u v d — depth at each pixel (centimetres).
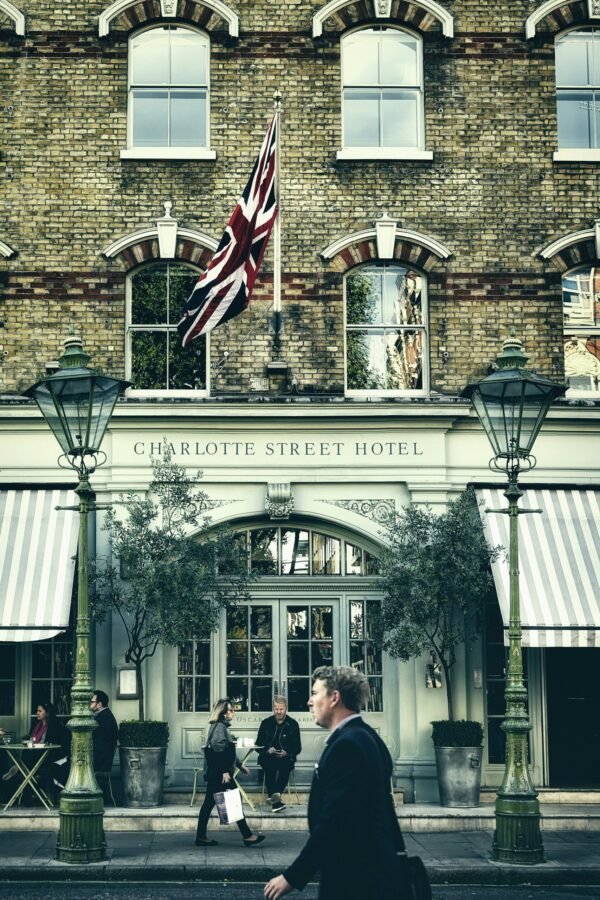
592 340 1900
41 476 1802
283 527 1864
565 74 1916
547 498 1822
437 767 1731
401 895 610
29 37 1880
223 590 1731
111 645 1784
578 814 1673
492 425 1438
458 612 1773
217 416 1794
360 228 1873
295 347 1852
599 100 1923
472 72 1906
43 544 1738
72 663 1823
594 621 1709
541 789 1797
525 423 1437
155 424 1802
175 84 1897
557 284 1881
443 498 1819
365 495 1828
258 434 1817
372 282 1891
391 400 1809
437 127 1895
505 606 1688
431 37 1906
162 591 1636
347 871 607
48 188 1855
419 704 1784
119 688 1764
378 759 625
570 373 1891
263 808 1695
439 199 1884
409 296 1886
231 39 1895
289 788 1761
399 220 1875
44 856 1381
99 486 1800
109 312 1839
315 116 1886
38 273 1841
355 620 1853
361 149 1878
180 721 1820
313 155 1881
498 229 1884
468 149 1895
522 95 1906
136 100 1894
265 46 1895
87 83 1878
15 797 1634
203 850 1441
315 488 1828
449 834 1602
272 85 1892
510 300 1875
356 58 1911
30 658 1822
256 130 1884
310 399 1809
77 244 1848
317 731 1834
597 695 1864
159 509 1784
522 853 1371
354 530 1833
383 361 1875
